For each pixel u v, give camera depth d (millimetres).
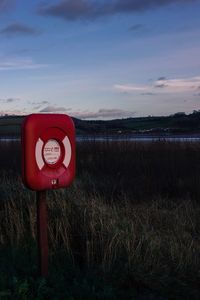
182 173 12719
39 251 5035
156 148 14789
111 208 7891
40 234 5012
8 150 15219
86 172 13430
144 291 5645
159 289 5691
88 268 5980
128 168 13586
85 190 10047
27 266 5566
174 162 13359
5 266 5562
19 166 13938
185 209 9203
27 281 4902
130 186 11320
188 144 14930
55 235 6746
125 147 15211
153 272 5957
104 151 14992
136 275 5824
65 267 5980
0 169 13266
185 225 8227
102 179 12547
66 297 4828
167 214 8680
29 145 4738
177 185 11625
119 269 5949
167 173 12750
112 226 6762
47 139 4820
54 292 4832
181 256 6402
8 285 4797
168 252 6559
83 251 6504
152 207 9031
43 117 4793
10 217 6984
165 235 7414
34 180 4770
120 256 6219
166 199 10539
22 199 7582
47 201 7301
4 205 7441
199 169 12938
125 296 5398
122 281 5727
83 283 5316
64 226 6766
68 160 5008
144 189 11164
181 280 5957
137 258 6145
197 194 10891
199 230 8188
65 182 4992
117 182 11789
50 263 5969
